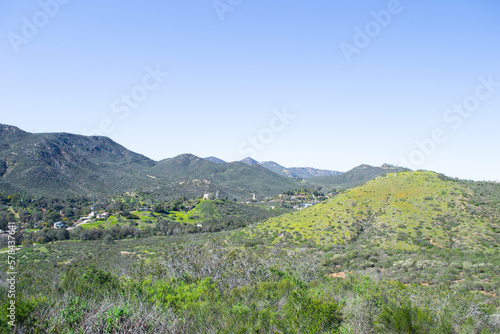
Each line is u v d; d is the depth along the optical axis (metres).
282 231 55.47
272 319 8.86
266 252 24.94
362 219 53.56
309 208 65.62
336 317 9.12
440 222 45.88
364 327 9.09
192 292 12.73
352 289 13.70
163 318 9.14
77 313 8.64
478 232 41.28
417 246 40.41
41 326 7.77
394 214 50.75
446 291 12.24
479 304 10.37
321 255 37.91
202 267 19.19
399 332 8.55
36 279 13.41
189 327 9.36
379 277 22.16
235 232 65.69
